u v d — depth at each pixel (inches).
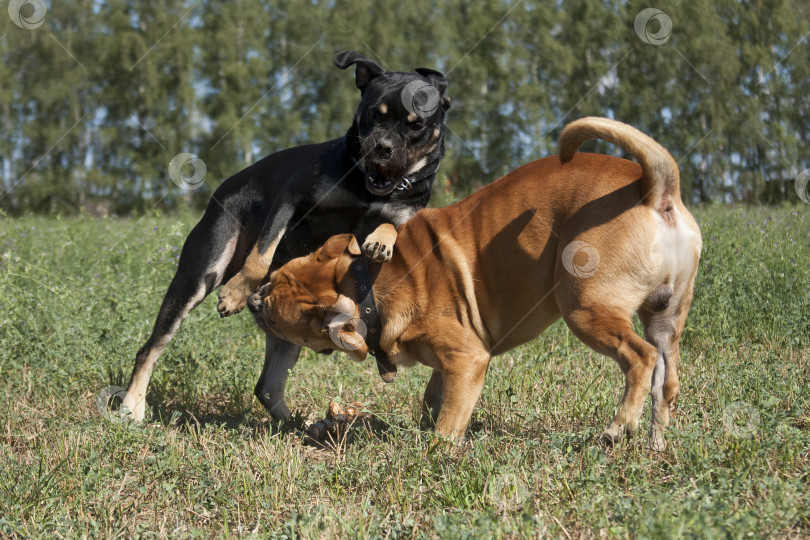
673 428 168.6
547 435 188.2
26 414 228.8
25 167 1348.4
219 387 265.7
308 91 1235.9
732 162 971.3
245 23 1277.1
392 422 215.5
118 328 284.4
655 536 119.3
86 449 191.2
